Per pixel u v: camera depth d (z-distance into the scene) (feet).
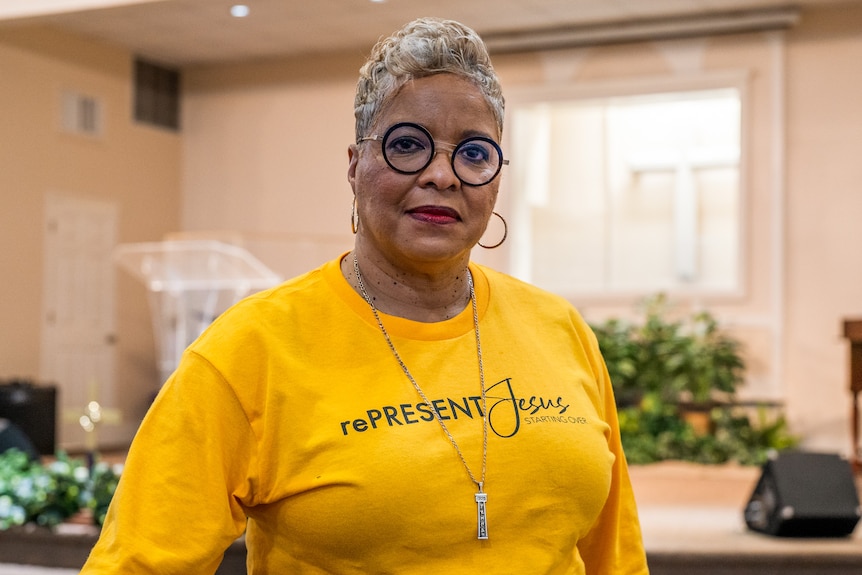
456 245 4.16
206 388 4.05
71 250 33.55
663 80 31.48
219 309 21.81
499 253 33.63
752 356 30.55
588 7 30.22
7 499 13.71
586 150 34.17
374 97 4.20
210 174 37.65
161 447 4.02
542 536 4.12
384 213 4.15
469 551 4.00
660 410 26.04
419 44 4.15
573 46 32.55
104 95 34.83
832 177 30.07
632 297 32.14
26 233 32.01
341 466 3.93
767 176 30.55
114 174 35.19
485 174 4.17
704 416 27.07
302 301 4.28
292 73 36.70
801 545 12.51
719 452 24.90
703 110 33.12
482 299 4.50
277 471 4.04
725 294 30.91
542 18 31.32
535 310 4.68
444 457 4.00
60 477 14.16
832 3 29.81
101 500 13.67
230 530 4.06
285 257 22.93
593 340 4.85
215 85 37.68
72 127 33.63
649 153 33.58
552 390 4.37
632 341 28.66
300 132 36.58
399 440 3.98
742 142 30.71
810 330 30.19
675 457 24.66
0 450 16.17
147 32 33.37
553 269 34.40
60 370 33.06
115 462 28.09
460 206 4.14
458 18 31.40
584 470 4.25
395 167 4.09
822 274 30.12
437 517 3.93
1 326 31.19
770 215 30.50
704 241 33.14
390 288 4.35
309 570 4.03
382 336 4.23
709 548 12.41
